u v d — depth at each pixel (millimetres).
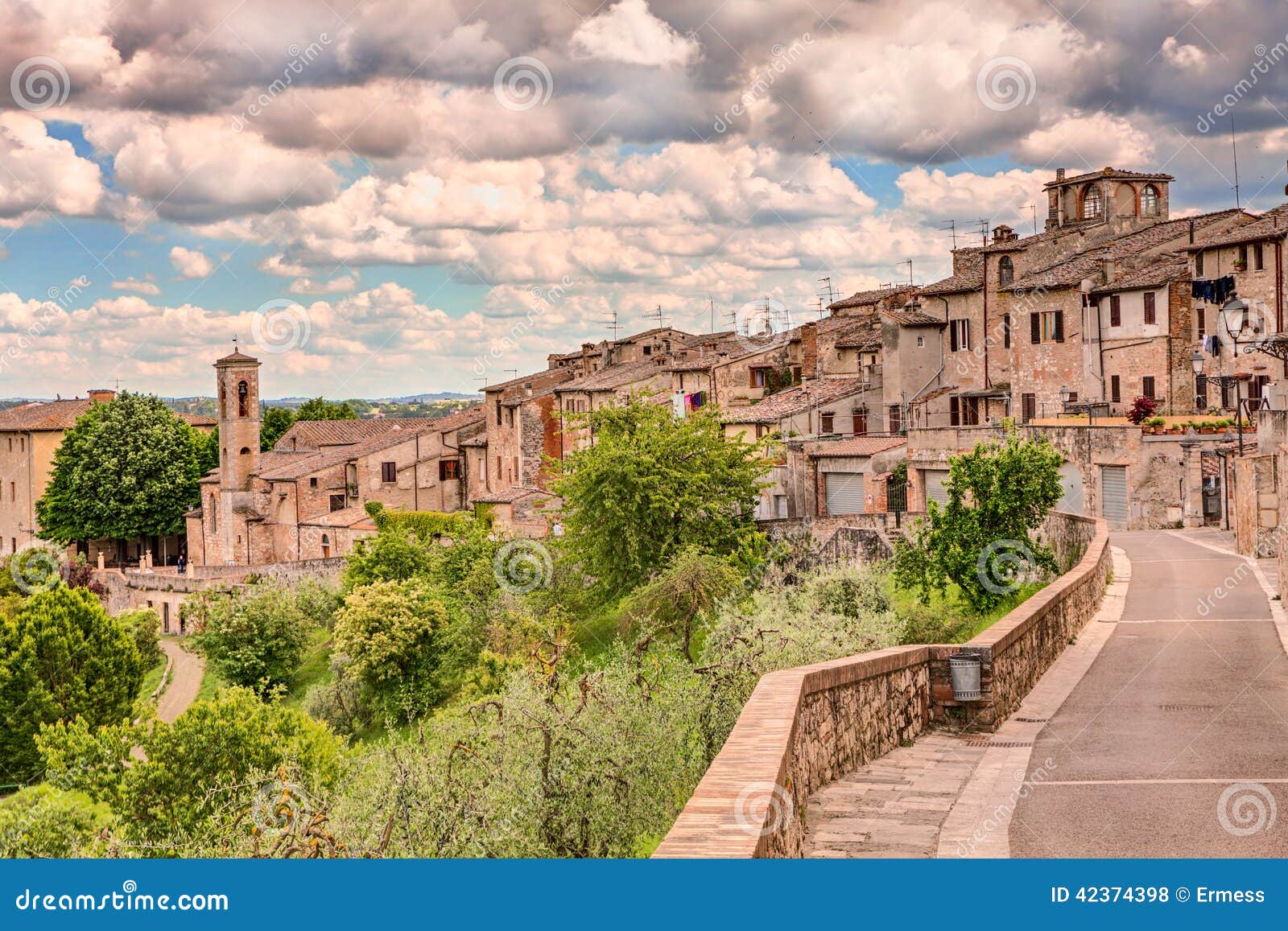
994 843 12336
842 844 12406
